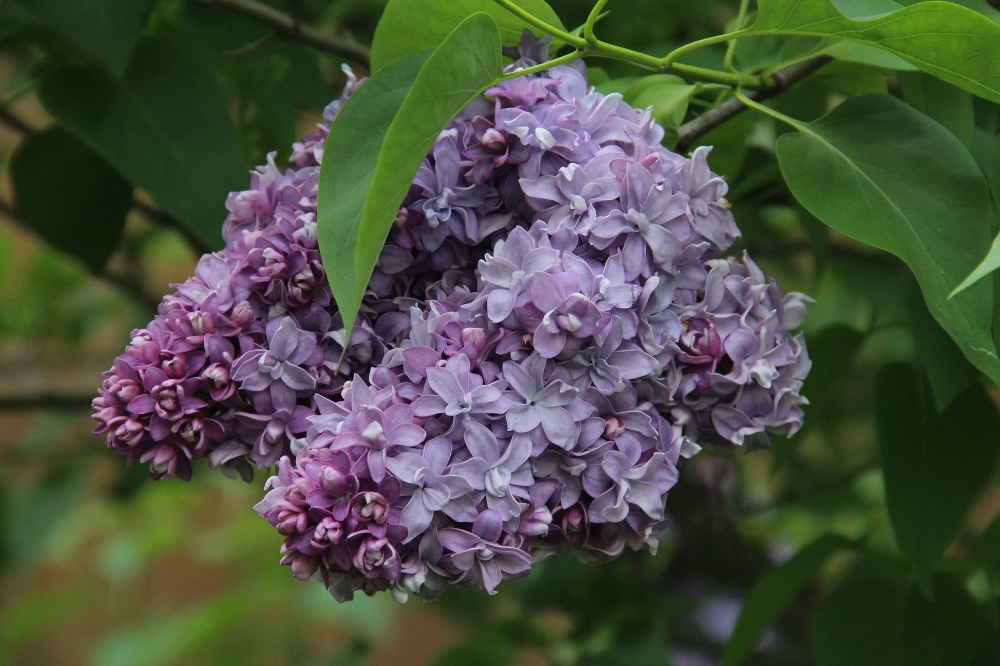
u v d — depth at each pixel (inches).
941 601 47.4
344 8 53.4
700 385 42.6
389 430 41.3
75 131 46.3
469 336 41.7
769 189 51.9
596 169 42.3
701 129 45.3
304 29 49.0
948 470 46.1
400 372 42.1
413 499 41.2
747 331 42.6
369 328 42.6
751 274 43.0
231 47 49.9
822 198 43.4
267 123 50.6
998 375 42.3
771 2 42.8
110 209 48.6
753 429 42.7
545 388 41.5
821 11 42.8
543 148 42.4
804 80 48.0
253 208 43.4
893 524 46.1
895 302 49.6
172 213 46.3
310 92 50.8
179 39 49.3
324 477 41.0
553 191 42.2
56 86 46.5
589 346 41.8
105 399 42.4
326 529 40.9
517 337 41.8
